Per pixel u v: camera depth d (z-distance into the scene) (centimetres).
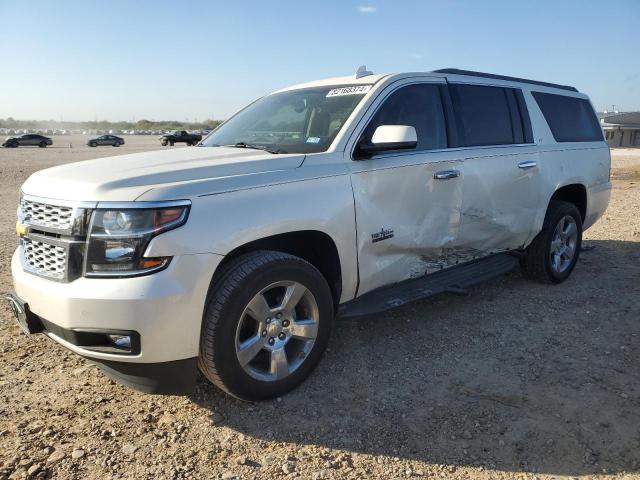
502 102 504
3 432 305
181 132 5900
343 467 277
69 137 9925
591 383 359
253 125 447
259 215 315
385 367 383
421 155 411
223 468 277
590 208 611
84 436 303
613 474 270
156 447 294
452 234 443
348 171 365
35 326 320
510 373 374
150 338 283
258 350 324
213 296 304
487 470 275
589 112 633
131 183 296
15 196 1487
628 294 538
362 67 441
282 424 315
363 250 375
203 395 346
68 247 289
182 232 287
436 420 318
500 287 561
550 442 296
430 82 441
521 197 502
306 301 347
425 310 494
